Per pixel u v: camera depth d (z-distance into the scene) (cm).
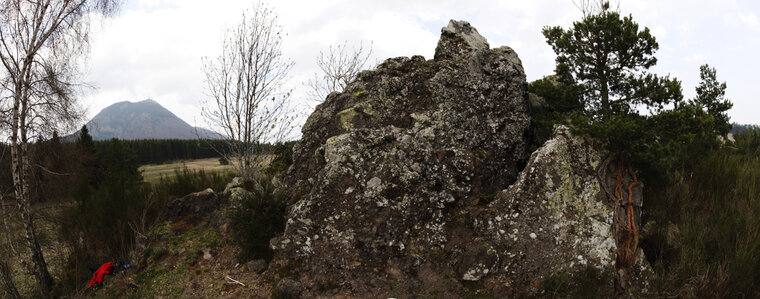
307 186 744
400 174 661
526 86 823
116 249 773
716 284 536
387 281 587
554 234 593
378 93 809
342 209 647
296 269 613
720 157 723
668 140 606
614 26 697
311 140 820
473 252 592
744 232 571
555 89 773
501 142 753
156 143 5428
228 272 651
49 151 871
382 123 765
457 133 734
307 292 577
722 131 968
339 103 838
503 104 790
